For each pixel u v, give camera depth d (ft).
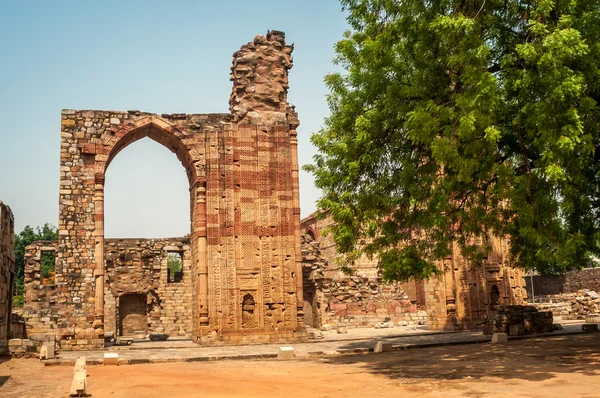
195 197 107.76
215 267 104.22
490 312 118.52
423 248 63.46
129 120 106.11
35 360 76.23
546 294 209.97
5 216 91.81
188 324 147.84
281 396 45.80
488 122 50.57
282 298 105.81
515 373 52.49
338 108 70.08
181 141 107.24
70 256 100.32
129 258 146.92
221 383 54.34
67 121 103.65
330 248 184.24
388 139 64.03
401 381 51.06
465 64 52.26
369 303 150.00
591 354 63.57
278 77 113.60
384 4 63.52
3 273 89.61
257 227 106.93
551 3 50.21
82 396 48.62
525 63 53.01
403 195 64.95
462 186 60.59
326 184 67.05
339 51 69.05
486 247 66.08
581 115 50.39
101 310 99.76
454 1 57.00
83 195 102.47
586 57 50.19
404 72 61.57
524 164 58.39
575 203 59.67
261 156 109.60
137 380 57.98
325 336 114.73
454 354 70.85
